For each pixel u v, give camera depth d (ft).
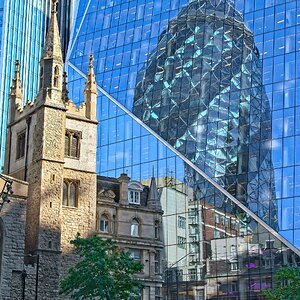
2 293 249.14
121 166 392.88
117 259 248.52
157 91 392.68
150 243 304.09
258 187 341.00
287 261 322.34
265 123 349.00
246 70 363.76
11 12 570.87
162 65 396.57
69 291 253.24
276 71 354.13
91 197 286.66
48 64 285.64
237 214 341.82
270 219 332.39
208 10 387.96
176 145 373.40
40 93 284.20
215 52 377.50
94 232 284.00
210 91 372.17
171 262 347.56
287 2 362.74
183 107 378.53
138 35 417.90
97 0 450.71
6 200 239.50
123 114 403.34
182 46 391.04
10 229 255.50
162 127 383.04
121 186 305.94
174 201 361.10
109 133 404.77
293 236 323.98
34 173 275.80
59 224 271.49
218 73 372.58
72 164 285.02
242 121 356.79
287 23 359.66
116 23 432.66
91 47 437.17
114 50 425.69
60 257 269.44
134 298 254.27
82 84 431.43
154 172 377.50
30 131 287.07
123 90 409.90
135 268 248.73
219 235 343.05
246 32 370.32
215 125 364.38
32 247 267.80
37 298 260.42
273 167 339.77
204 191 354.54
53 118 279.90
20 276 255.50
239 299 328.90
